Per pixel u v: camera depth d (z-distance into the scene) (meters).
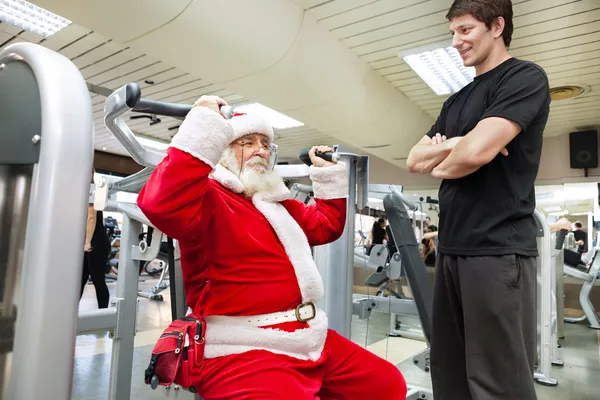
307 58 3.38
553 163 6.40
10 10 3.45
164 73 4.68
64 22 3.64
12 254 0.68
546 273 3.01
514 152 1.22
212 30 2.69
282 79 3.40
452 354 1.35
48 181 0.63
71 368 0.64
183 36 2.69
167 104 0.98
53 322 0.62
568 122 5.77
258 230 1.05
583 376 3.07
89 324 1.60
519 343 1.16
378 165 7.95
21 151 0.68
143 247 1.74
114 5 2.38
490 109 1.23
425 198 2.41
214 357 0.94
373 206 2.48
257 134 1.14
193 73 3.28
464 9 1.32
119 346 1.70
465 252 1.25
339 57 3.73
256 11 2.81
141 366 2.80
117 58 4.32
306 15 3.30
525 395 1.15
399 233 2.21
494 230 1.21
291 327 1.00
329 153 1.33
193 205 0.89
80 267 0.65
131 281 1.74
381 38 3.71
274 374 0.89
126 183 1.56
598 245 5.57
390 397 1.11
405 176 7.66
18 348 0.61
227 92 5.15
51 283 0.62
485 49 1.33
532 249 1.22
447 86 4.77
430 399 2.25
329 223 1.29
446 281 1.33
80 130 0.67
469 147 1.20
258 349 0.94
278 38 3.06
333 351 1.11
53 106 0.65
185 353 0.92
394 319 3.15
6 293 0.67
